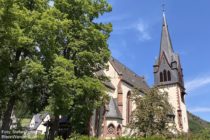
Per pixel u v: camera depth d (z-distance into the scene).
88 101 23.98
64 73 19.39
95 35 24.62
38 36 18.77
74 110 24.08
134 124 31.08
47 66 19.89
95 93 24.16
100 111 41.84
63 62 19.98
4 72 17.50
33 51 19.72
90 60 24.73
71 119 25.52
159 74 68.19
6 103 21.09
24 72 18.72
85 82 22.59
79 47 24.38
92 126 39.09
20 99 20.17
